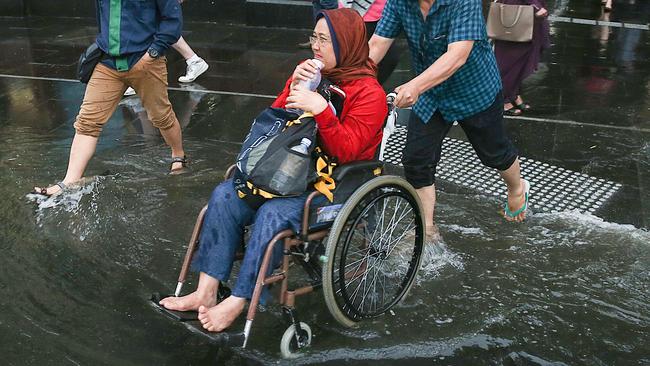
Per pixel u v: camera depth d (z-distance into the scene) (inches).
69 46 317.1
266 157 112.8
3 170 188.1
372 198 115.0
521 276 144.8
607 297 138.4
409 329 126.6
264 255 109.3
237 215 117.9
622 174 191.3
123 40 170.7
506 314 131.9
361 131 116.1
